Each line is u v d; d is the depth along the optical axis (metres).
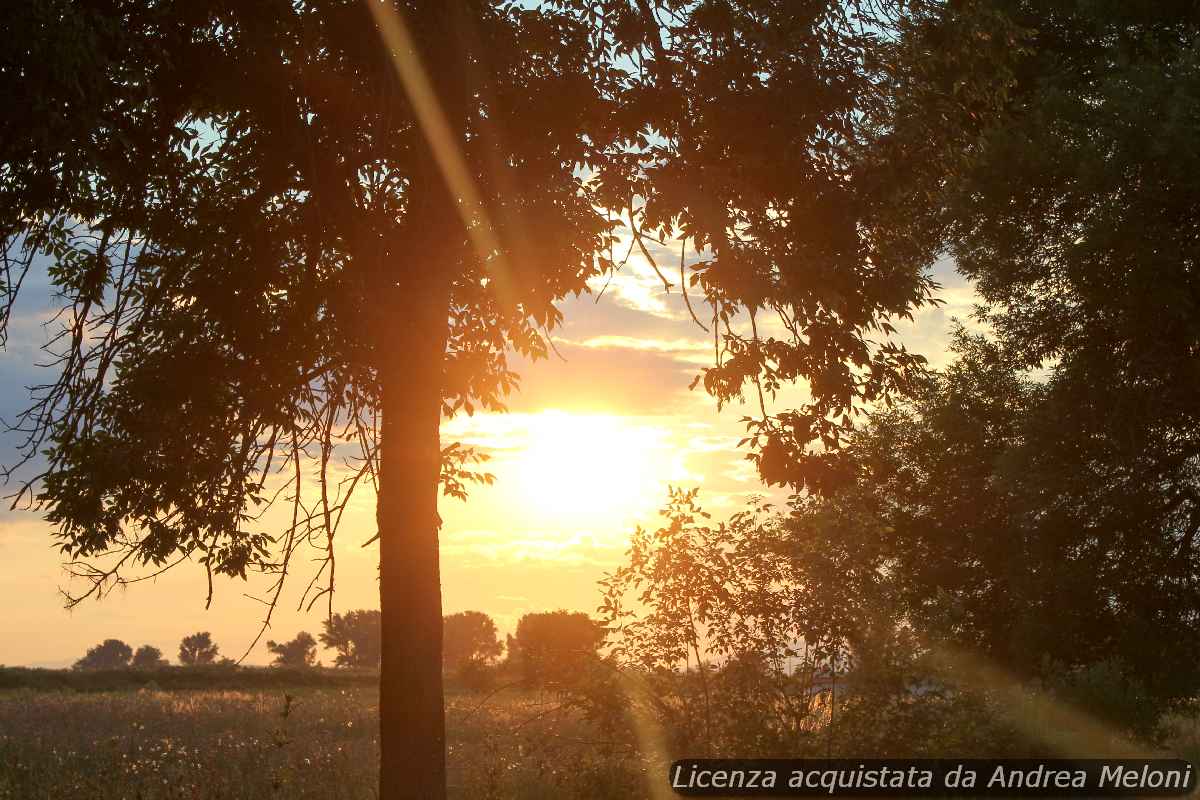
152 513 11.53
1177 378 19.25
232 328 10.95
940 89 11.91
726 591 11.48
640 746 11.89
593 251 10.84
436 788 9.99
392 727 10.07
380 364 10.81
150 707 24.92
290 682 46.28
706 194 10.02
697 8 10.45
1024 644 20.95
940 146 11.49
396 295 10.27
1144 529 20.81
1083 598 20.45
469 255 10.73
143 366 11.23
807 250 10.57
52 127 7.65
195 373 11.01
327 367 11.48
